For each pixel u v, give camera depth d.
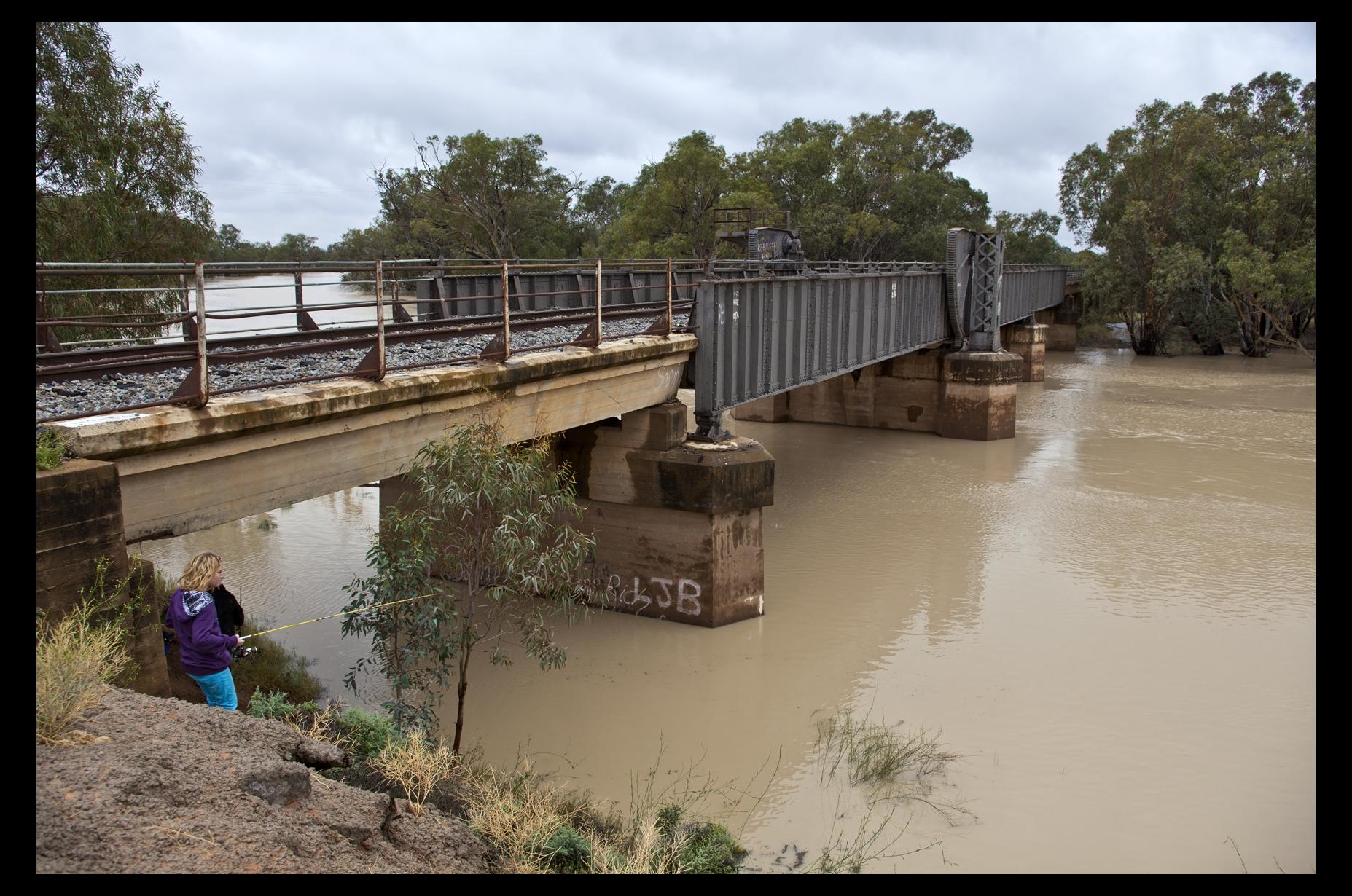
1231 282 64.31
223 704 8.04
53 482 7.16
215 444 9.34
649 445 17.05
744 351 19.66
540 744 12.34
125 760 5.48
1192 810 10.77
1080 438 36.12
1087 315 81.81
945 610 17.56
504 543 9.42
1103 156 88.50
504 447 10.45
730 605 16.91
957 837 10.16
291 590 18.30
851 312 26.50
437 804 7.51
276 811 5.59
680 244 56.84
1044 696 13.84
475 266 12.99
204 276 8.91
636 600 17.39
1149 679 14.41
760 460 16.88
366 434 11.46
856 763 11.84
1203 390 49.28
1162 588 18.77
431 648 9.64
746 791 11.17
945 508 25.38
